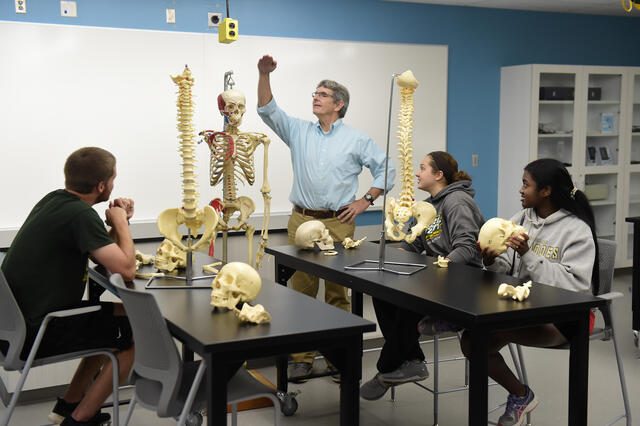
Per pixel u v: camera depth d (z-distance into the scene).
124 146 4.46
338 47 5.15
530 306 2.12
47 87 4.22
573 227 2.74
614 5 5.89
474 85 5.87
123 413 3.18
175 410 1.96
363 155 3.91
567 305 2.16
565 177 2.79
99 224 2.37
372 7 5.31
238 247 4.68
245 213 3.06
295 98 5.04
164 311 2.07
